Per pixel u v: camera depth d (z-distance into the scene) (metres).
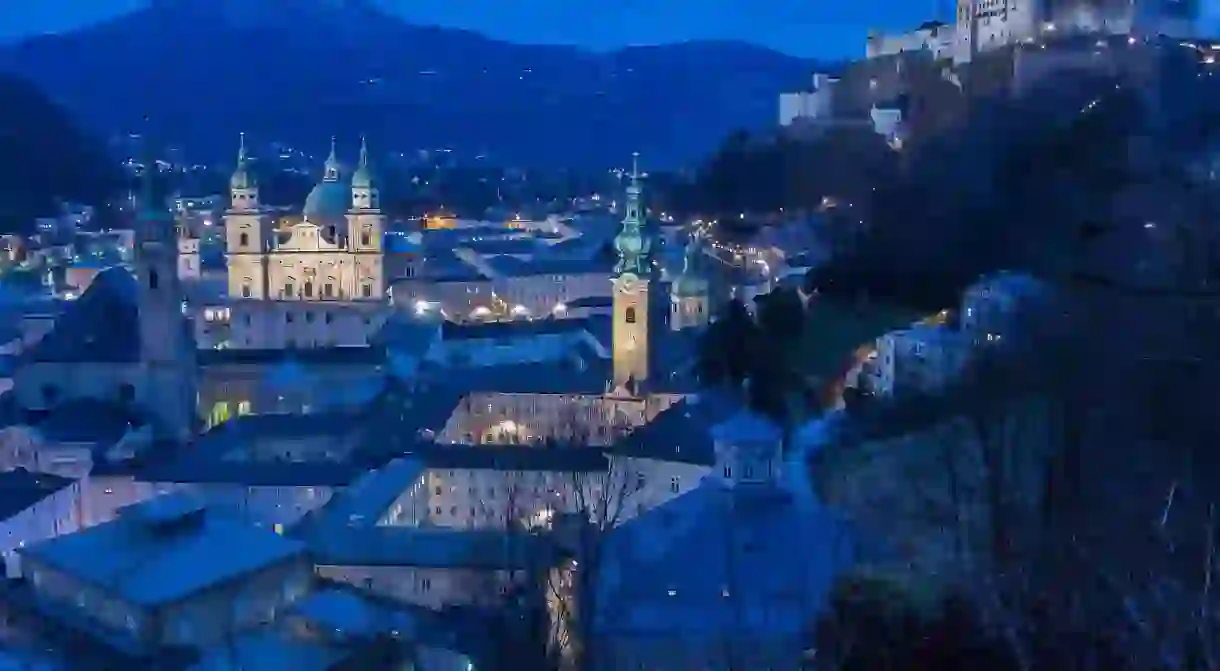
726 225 191.00
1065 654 40.12
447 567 85.25
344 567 86.62
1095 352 68.06
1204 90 151.12
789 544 59.50
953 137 150.62
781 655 52.19
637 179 130.00
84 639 75.75
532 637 64.06
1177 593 42.19
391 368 154.12
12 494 106.31
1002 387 67.19
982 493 53.81
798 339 103.31
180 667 72.69
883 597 46.12
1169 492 50.41
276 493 105.88
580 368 144.75
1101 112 136.62
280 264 181.88
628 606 58.03
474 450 109.88
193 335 155.50
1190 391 60.53
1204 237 87.38
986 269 100.12
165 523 86.88
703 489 69.25
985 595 43.91
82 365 138.75
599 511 76.69
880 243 111.75
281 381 150.62
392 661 70.38
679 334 139.75
